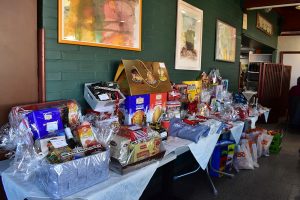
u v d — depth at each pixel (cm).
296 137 579
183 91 302
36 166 133
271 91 726
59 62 199
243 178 339
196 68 369
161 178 295
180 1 321
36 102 191
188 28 342
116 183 140
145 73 241
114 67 243
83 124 154
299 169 378
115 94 211
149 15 277
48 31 190
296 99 627
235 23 492
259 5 495
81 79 216
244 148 367
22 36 180
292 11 787
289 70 826
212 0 398
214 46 420
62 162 124
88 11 212
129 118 221
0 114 173
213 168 334
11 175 141
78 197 123
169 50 314
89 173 133
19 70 180
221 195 291
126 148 154
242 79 730
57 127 165
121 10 240
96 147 142
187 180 325
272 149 449
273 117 737
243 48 824
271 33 757
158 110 250
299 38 839
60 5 193
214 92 385
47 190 124
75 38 205
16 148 157
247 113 383
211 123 254
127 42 250
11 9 173
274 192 304
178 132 232
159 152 176
